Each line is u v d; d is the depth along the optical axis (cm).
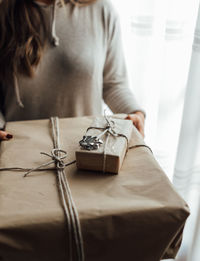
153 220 36
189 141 69
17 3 68
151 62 81
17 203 37
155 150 82
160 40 77
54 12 69
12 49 67
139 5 76
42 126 58
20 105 72
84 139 44
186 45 71
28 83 71
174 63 71
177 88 74
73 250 36
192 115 66
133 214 36
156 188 40
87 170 44
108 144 44
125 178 42
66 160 47
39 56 68
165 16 74
